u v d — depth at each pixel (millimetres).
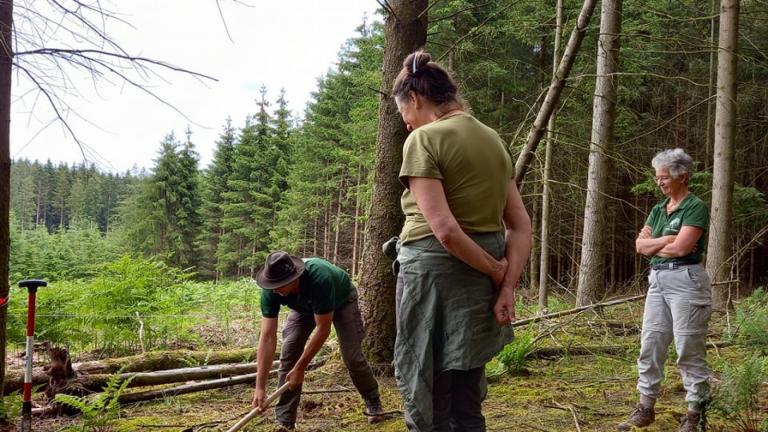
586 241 9148
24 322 6461
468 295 2016
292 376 3666
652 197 18281
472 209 2031
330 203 31938
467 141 2045
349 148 28391
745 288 16469
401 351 2062
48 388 4398
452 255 2014
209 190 41406
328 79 32031
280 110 40688
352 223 31266
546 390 4895
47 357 6113
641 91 15867
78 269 15961
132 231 35594
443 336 2023
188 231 38312
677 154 3676
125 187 36219
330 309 3572
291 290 3520
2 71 3506
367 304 5422
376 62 16094
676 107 16594
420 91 2148
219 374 5188
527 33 11023
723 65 8672
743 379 3479
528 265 16547
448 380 2115
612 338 6828
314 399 4684
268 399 3611
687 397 3582
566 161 12297
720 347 6301
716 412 3520
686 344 3537
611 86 8953
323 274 3582
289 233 34219
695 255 3588
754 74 15125
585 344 6500
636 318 7840
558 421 4043
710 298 3607
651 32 10969
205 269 39312
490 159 2090
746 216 13867
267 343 3572
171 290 8289
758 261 18797
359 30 28500
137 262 7543
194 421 4113
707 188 12984
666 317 3697
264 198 37719
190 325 8109
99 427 3840
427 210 1938
